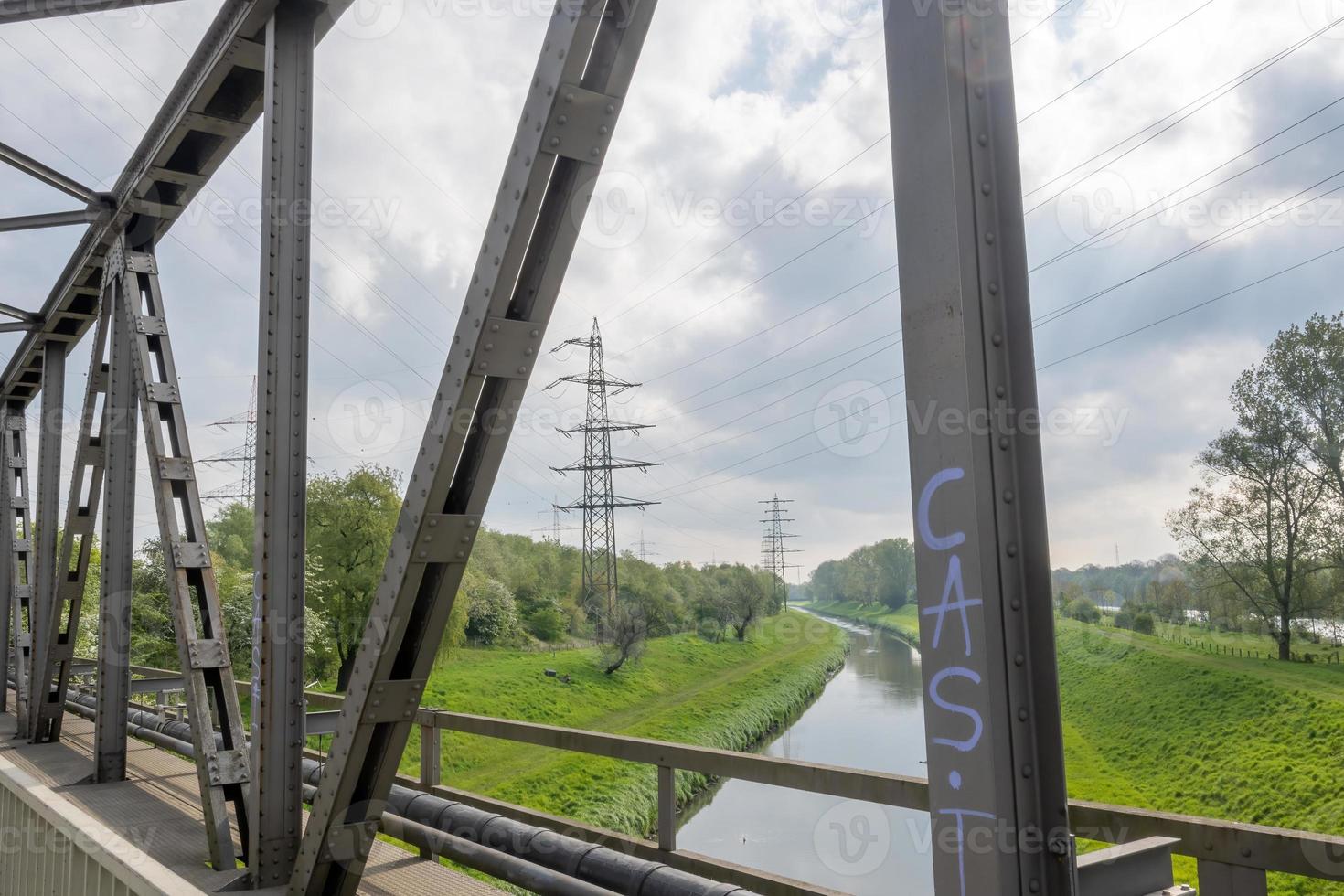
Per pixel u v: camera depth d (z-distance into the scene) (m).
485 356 2.78
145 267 6.04
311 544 26.41
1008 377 1.69
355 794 3.30
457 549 3.00
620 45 2.61
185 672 4.75
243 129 5.46
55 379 9.45
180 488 5.34
